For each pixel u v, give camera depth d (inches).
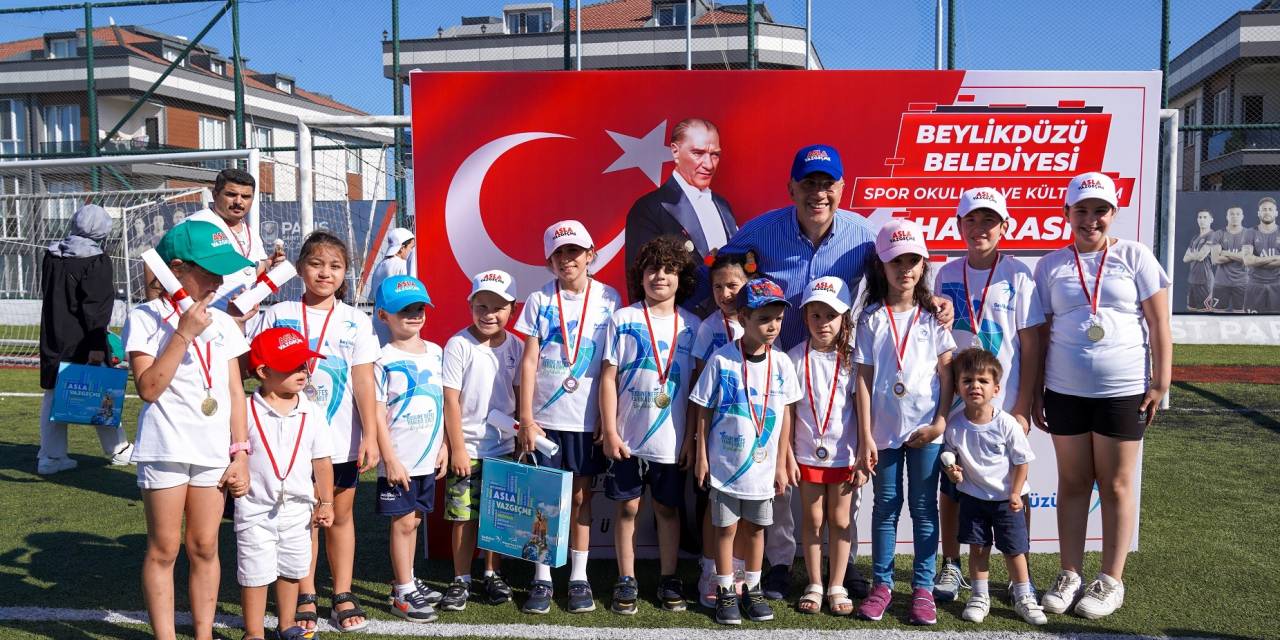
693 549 164.6
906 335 138.9
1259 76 708.0
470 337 146.9
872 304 143.8
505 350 149.3
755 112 163.8
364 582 155.5
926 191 164.6
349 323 136.7
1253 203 518.6
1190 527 183.2
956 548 149.6
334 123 195.9
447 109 164.6
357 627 133.3
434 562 167.2
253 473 120.5
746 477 135.0
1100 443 138.6
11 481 221.8
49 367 221.6
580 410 143.3
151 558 116.5
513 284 148.2
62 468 231.9
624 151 164.7
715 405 138.3
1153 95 164.1
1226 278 525.0
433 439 141.1
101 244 230.7
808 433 140.3
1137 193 165.6
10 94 944.9
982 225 145.8
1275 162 648.4
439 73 163.8
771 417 136.3
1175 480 221.9
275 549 122.6
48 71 922.7
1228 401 338.3
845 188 164.9
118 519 189.0
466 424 146.3
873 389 139.3
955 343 145.6
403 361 140.1
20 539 175.2
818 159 143.2
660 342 141.5
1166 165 210.7
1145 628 133.5
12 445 264.4
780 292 134.9
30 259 515.5
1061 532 143.9
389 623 136.0
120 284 477.7
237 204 180.4
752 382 136.4
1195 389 367.2
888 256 137.3
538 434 140.5
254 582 120.7
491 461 141.6
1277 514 192.7
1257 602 143.5
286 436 122.1
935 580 148.9
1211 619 136.9
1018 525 137.2
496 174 165.3
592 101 164.1
